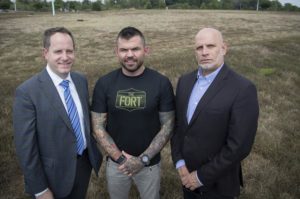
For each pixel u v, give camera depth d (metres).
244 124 2.62
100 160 3.26
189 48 18.97
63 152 2.80
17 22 38.47
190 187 2.98
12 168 4.79
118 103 3.04
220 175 2.76
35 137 2.69
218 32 2.81
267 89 8.80
